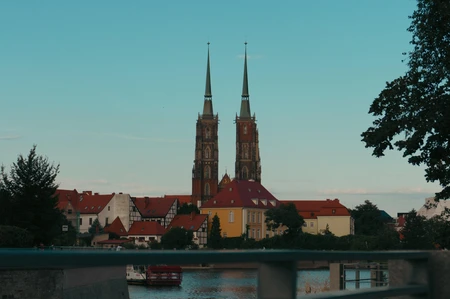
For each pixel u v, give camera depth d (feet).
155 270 296.71
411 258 20.07
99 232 603.26
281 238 573.74
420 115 121.80
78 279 127.13
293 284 15.58
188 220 633.61
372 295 18.61
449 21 119.55
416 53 124.26
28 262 10.77
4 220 221.25
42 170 226.58
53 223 228.84
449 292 20.70
